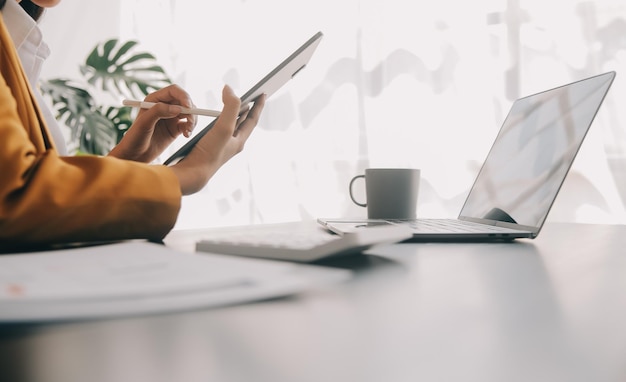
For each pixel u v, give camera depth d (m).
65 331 0.25
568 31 1.92
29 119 0.60
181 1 2.43
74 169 0.50
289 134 2.26
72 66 2.47
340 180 2.21
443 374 0.19
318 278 0.30
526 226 0.71
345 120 2.20
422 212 2.10
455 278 0.40
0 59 0.60
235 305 0.31
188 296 0.25
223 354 0.22
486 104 2.04
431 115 2.10
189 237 0.68
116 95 2.44
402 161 2.13
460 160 2.06
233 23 2.36
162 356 0.21
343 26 2.20
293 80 2.25
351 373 0.20
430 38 2.10
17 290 0.24
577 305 0.31
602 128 1.86
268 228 0.85
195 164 0.63
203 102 2.40
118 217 0.51
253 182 2.29
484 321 0.27
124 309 0.23
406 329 0.26
